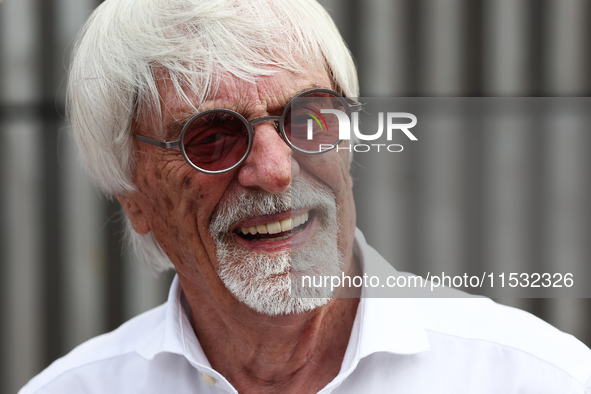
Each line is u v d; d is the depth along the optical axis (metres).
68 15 2.42
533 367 1.08
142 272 2.48
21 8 2.44
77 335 2.51
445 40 2.21
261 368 1.14
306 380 1.14
